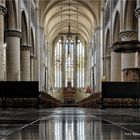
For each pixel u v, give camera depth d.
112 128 4.34
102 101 25.78
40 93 24.16
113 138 3.15
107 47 47.44
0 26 23.25
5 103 23.48
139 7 24.66
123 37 32.41
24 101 23.84
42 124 5.29
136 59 30.81
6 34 31.64
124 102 26.12
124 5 32.00
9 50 31.70
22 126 4.71
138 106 25.62
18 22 32.19
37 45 48.66
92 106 33.94
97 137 3.28
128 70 26.77
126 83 25.09
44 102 26.69
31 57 45.69
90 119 7.12
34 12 47.62
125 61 31.28
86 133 3.77
